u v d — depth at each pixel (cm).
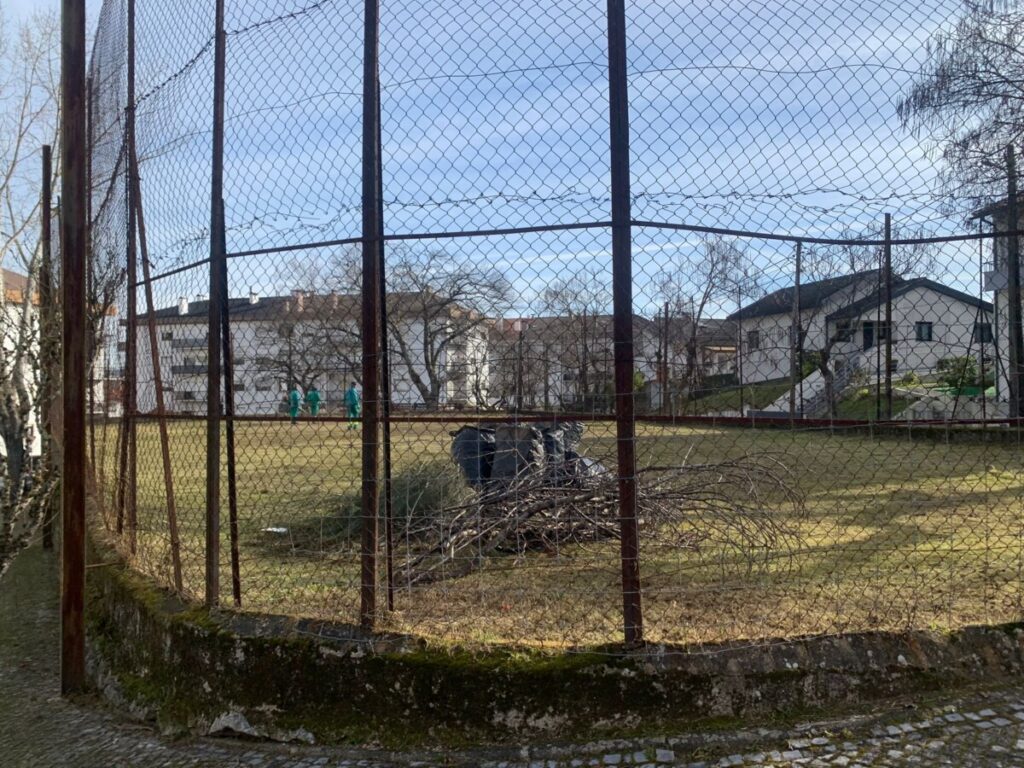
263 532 619
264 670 345
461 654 327
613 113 328
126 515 541
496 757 306
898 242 350
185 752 338
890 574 464
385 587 371
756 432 586
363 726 327
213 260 390
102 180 598
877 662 329
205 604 393
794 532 556
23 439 595
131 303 487
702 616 388
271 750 329
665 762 293
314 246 365
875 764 281
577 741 309
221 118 389
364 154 353
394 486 563
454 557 506
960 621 359
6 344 674
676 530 583
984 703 319
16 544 594
